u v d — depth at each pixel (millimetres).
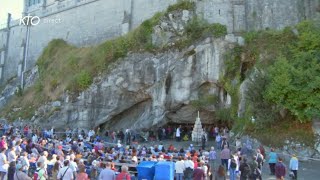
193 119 32375
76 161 13922
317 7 30859
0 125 34000
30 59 51719
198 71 30578
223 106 30266
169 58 31734
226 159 17203
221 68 29766
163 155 16078
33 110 38938
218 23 31844
